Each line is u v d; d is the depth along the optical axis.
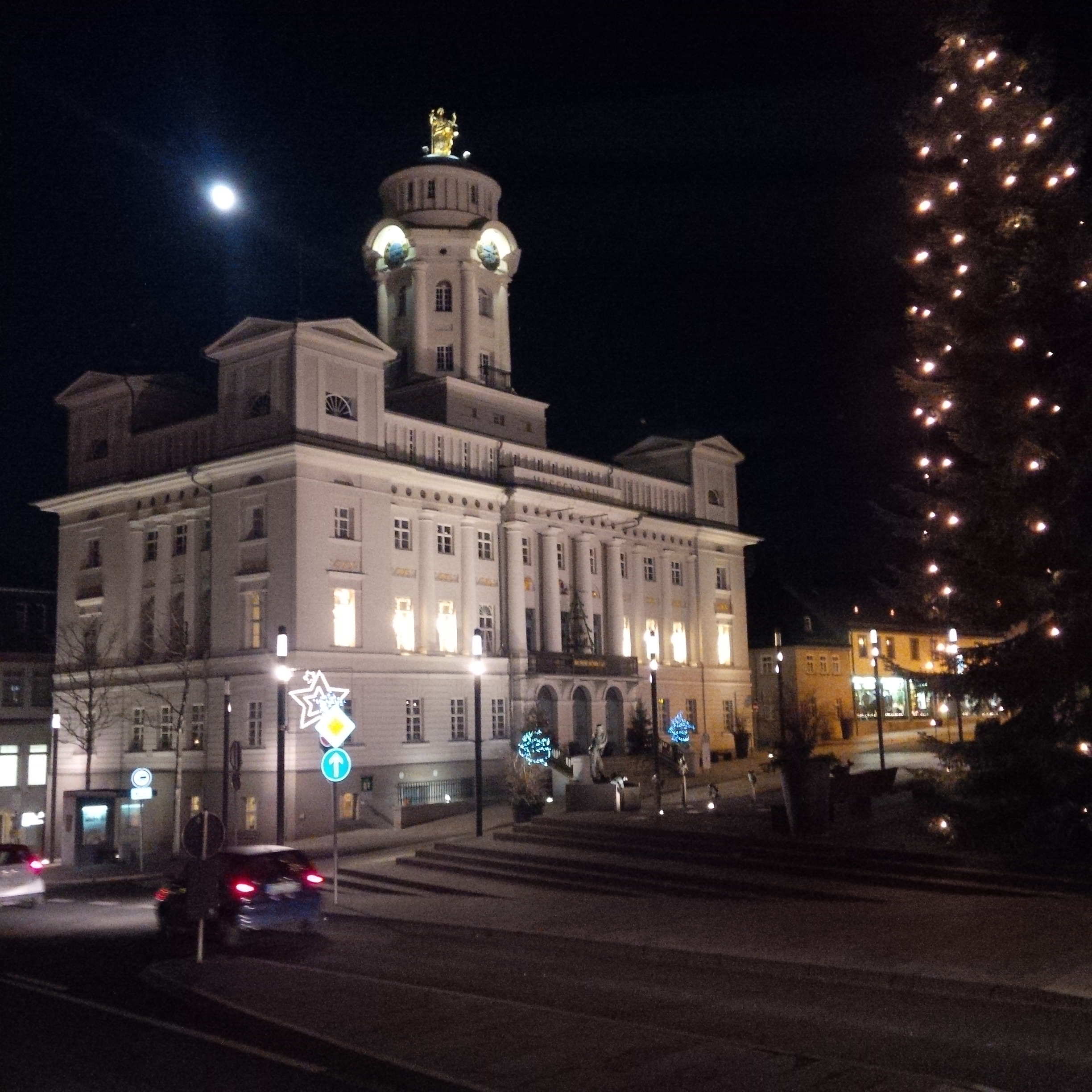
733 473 64.00
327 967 15.91
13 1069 10.23
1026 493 19.09
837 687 68.44
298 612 40.41
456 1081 9.41
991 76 19.17
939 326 20.03
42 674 59.88
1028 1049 9.82
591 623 53.16
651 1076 9.22
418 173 53.75
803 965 13.56
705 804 35.12
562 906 20.12
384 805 42.22
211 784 42.38
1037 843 19.52
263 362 42.72
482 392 51.56
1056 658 18.81
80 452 50.41
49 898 29.81
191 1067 10.17
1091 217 19.38
